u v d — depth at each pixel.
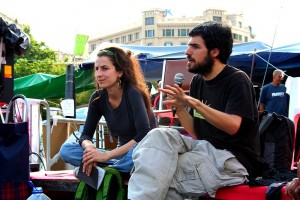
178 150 2.64
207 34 2.78
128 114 3.19
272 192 2.38
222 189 2.62
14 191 3.05
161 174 2.53
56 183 3.38
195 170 2.58
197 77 3.02
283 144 3.06
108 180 2.93
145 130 3.08
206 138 2.85
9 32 4.14
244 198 2.53
